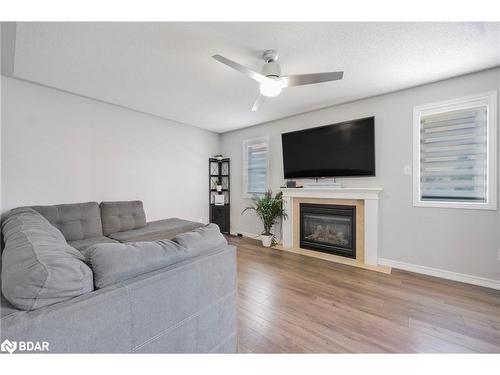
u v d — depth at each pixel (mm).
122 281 897
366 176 3084
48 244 992
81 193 3076
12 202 2553
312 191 3529
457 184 2576
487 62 2186
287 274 2713
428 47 1938
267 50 1995
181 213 4371
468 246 2455
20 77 2525
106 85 2723
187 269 1096
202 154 4754
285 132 3996
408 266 2812
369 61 2166
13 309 689
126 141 3537
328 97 3045
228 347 1367
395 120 2871
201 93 2938
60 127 2889
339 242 3439
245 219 4699
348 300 2104
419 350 1469
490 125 2324
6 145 2518
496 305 2000
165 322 1003
